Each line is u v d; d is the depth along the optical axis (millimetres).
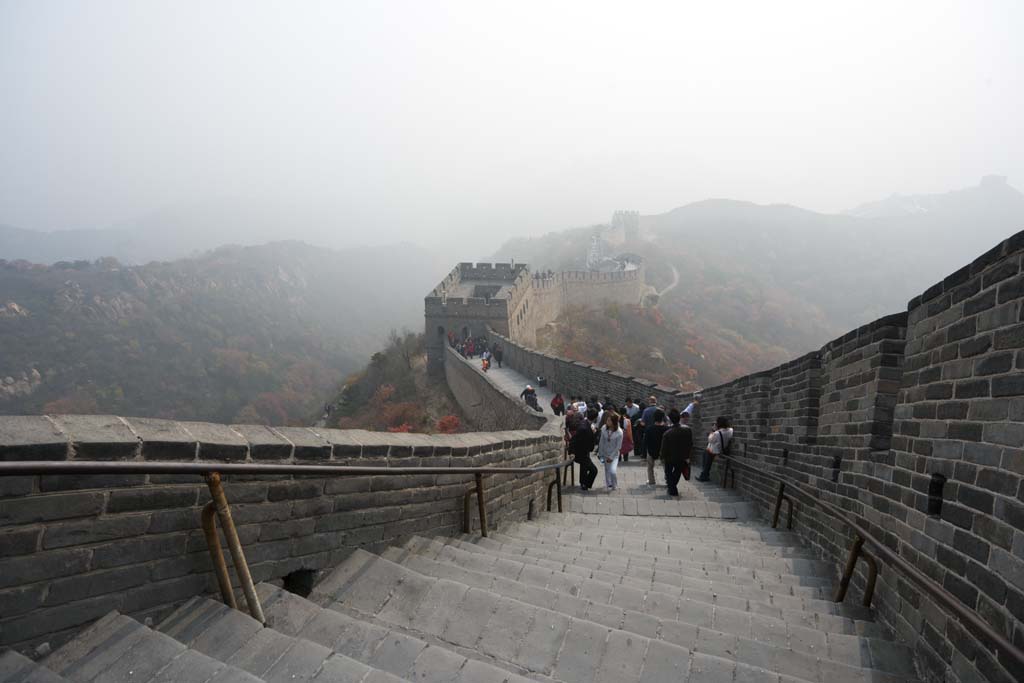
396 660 2885
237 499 3303
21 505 2475
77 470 2344
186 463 2764
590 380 27359
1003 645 2467
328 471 3514
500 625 3344
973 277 3254
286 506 3582
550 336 62250
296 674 2594
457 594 3580
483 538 5574
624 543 6480
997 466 2932
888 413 4980
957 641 3059
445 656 2893
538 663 3084
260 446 3373
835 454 6031
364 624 3107
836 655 3611
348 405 59406
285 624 3125
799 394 7656
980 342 3160
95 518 2686
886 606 4152
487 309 52531
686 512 9688
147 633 2617
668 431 10828
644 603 4082
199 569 3078
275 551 3518
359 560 3975
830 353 6488
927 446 3781
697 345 73688
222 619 2906
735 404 12281
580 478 11656
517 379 38281
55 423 2664
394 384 55750
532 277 61125
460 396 42500
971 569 3107
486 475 6270
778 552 6570
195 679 2391
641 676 2986
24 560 2479
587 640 3211
